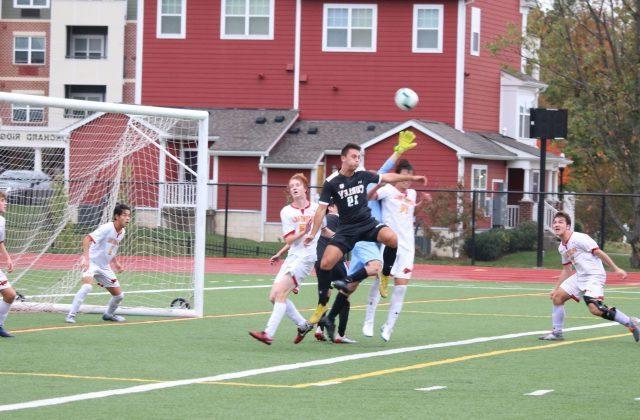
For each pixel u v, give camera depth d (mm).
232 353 27844
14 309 37312
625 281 61938
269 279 57250
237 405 20391
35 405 20141
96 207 55250
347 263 63906
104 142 56375
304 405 20453
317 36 92438
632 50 73062
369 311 30891
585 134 73750
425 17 91250
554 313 31781
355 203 28578
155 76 94312
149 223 62031
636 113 72562
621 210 84000
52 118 69875
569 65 75188
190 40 93875
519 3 99438
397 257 30078
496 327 35500
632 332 30891
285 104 93062
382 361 26750
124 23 133375
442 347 29812
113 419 18922
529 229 81688
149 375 23938
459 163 86000
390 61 91500
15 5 138500
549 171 100500
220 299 45000
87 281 34594
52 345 28859
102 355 27031
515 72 80688
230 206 89750
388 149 87875
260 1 93062
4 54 138375
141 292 45281
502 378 24188
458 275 63750
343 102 92188
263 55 93250
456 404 20734
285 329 33938
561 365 26453
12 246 51438
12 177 53500
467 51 92625
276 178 89375
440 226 74188
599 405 20844
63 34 133500
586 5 74625
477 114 94375
